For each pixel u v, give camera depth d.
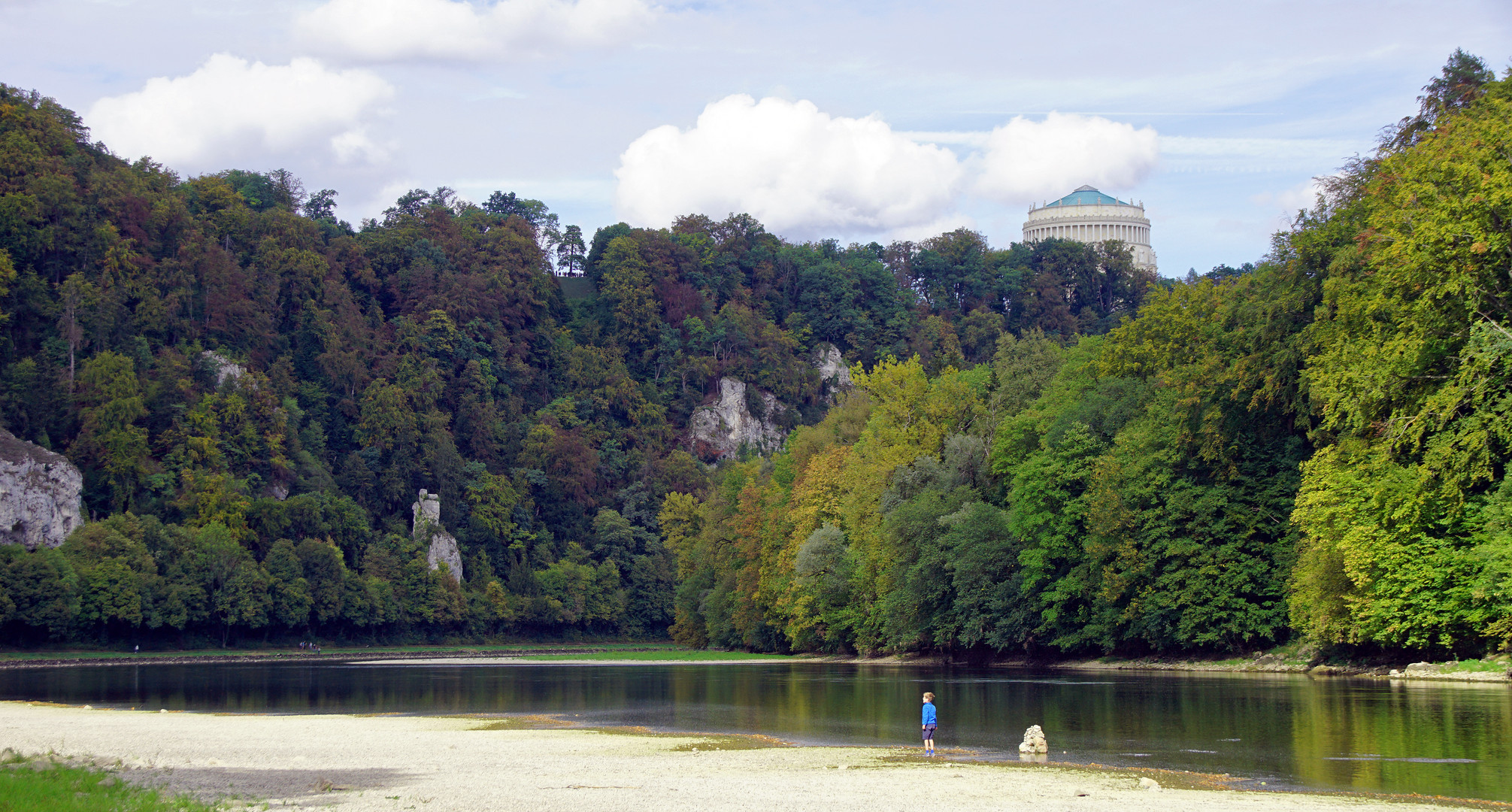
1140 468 67.12
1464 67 64.56
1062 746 33.34
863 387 117.25
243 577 150.38
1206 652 67.75
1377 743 31.53
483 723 44.69
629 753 33.28
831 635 100.31
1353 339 52.56
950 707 47.19
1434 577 47.75
